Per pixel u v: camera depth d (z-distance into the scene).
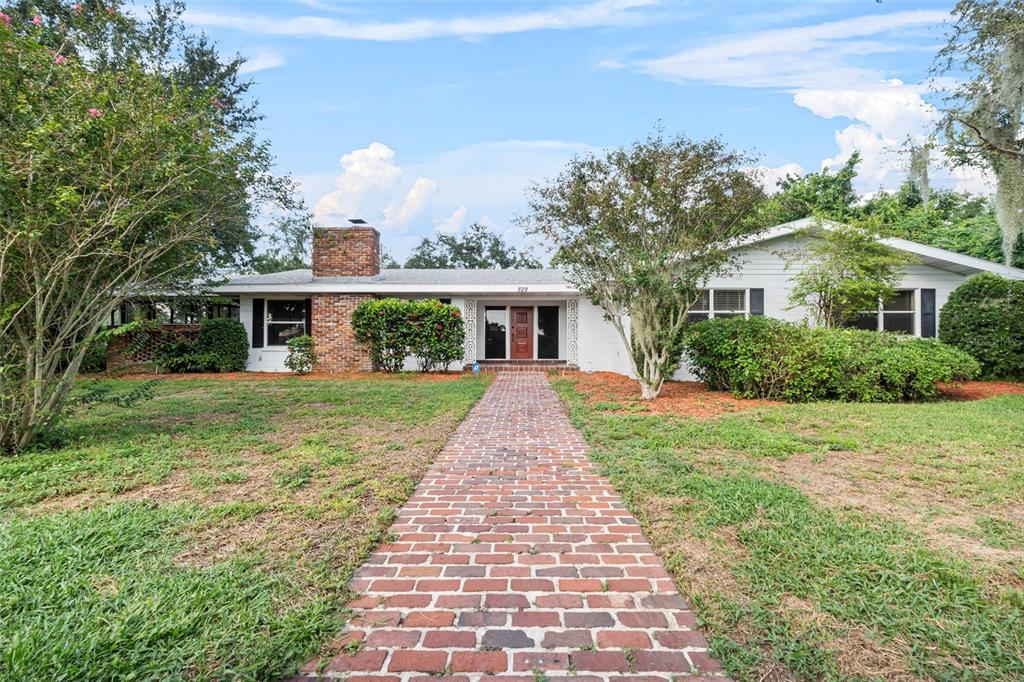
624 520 3.33
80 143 4.41
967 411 7.02
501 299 16.30
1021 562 2.64
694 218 8.31
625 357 13.51
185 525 3.11
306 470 4.30
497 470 4.50
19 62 4.37
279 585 2.41
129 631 1.99
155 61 10.28
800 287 11.09
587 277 9.38
